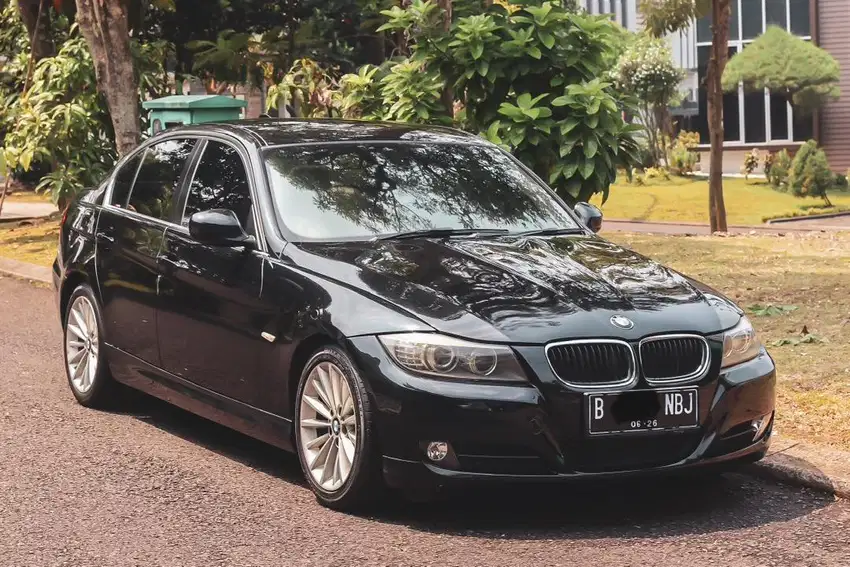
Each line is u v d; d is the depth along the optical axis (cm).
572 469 514
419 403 509
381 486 535
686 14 2583
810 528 534
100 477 612
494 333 514
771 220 3781
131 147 1437
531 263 581
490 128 1002
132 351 707
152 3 1827
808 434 666
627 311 538
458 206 652
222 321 618
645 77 5362
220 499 574
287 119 736
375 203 636
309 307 561
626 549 504
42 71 1728
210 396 635
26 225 1925
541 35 1027
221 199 658
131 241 709
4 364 903
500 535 521
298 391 568
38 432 702
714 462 541
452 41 1062
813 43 5794
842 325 958
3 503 570
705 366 539
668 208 4028
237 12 2019
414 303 534
